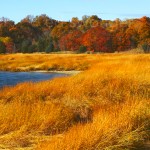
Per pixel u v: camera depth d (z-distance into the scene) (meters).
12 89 14.42
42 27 143.75
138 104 9.74
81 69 44.34
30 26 136.62
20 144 7.30
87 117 10.55
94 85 14.39
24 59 53.62
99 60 44.47
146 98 12.24
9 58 55.56
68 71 43.47
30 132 8.20
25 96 13.19
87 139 6.91
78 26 136.50
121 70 19.14
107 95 13.20
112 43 93.19
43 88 14.13
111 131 7.45
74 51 92.38
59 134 8.27
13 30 129.50
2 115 8.97
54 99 12.93
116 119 8.31
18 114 9.08
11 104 10.66
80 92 13.40
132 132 7.83
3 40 113.31
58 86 14.59
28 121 8.62
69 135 7.25
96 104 11.86
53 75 38.16
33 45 100.44
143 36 94.44
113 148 6.89
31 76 36.56
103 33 92.44
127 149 7.12
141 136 7.90
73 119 9.98
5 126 8.30
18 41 126.31
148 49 77.69
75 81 15.71
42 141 7.44
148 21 97.81
